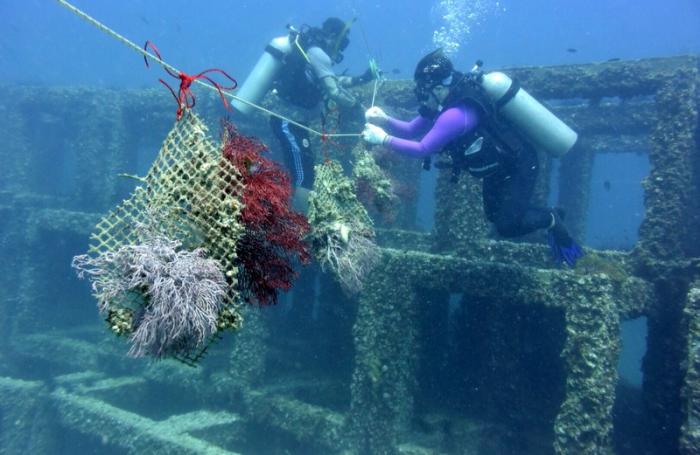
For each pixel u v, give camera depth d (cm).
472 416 783
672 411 623
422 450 613
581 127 1048
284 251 214
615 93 728
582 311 529
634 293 587
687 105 636
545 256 692
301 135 658
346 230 313
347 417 673
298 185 609
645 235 639
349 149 846
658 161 645
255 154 201
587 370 509
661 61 689
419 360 769
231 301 170
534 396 846
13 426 838
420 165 1002
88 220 1067
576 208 1124
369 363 651
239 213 175
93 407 793
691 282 584
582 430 498
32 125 1454
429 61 589
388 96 863
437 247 728
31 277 1141
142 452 692
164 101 1145
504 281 586
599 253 666
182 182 171
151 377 908
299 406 739
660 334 630
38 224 1126
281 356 997
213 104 993
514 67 810
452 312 1021
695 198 745
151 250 156
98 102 1219
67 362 1039
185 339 159
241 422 775
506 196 636
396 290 655
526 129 618
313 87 805
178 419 763
